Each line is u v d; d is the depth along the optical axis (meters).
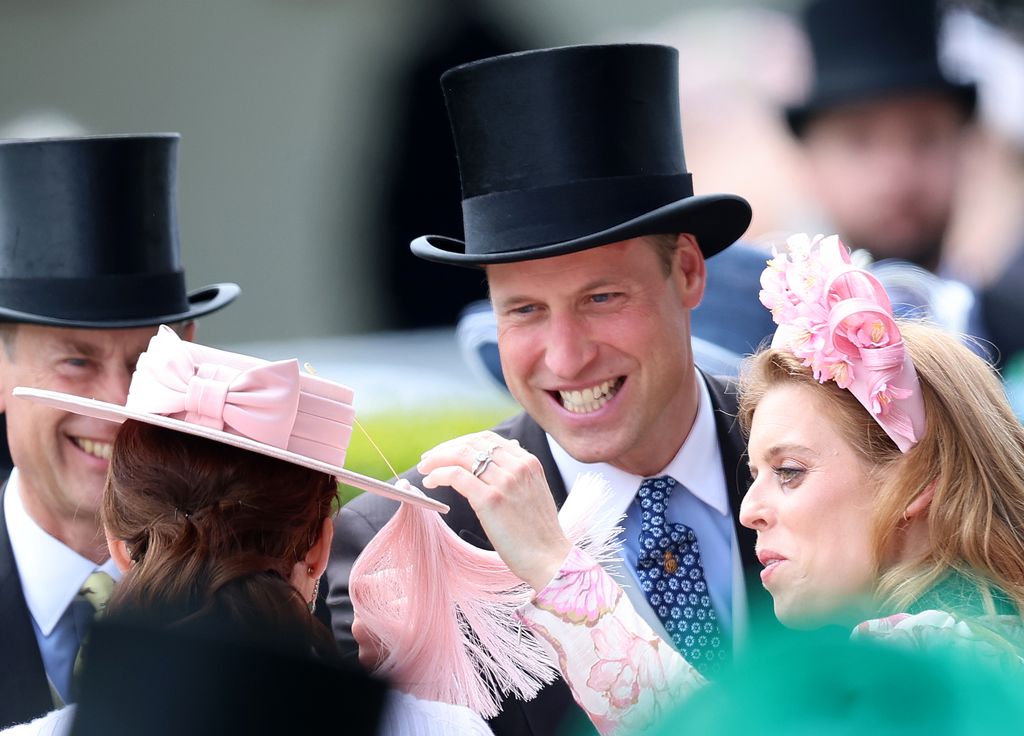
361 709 5.68
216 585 7.04
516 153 9.68
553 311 9.79
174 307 11.68
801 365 8.34
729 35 26.20
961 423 8.00
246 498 7.48
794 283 8.44
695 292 10.50
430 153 38.53
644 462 10.45
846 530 8.08
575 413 10.11
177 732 5.57
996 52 18.42
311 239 41.16
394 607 8.84
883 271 14.82
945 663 3.02
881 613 7.73
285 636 6.64
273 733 5.57
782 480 8.28
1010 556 7.77
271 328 40.75
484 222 9.90
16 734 7.38
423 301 38.59
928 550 7.93
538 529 8.33
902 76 15.21
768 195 24.19
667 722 3.13
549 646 8.16
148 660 5.80
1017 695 2.97
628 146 9.73
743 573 10.34
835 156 15.88
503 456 8.52
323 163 40.69
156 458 7.63
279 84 41.81
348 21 41.06
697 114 25.14
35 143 11.06
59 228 11.14
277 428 7.83
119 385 11.32
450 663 8.81
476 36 38.03
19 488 11.53
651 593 10.34
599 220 9.64
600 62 9.56
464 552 8.91
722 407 10.77
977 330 15.88
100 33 42.78
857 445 8.09
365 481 7.91
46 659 11.26
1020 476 8.03
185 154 42.31
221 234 41.97
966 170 18.91
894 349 7.98
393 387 28.89
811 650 3.07
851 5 15.58
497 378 15.62
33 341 11.17
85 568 11.38
